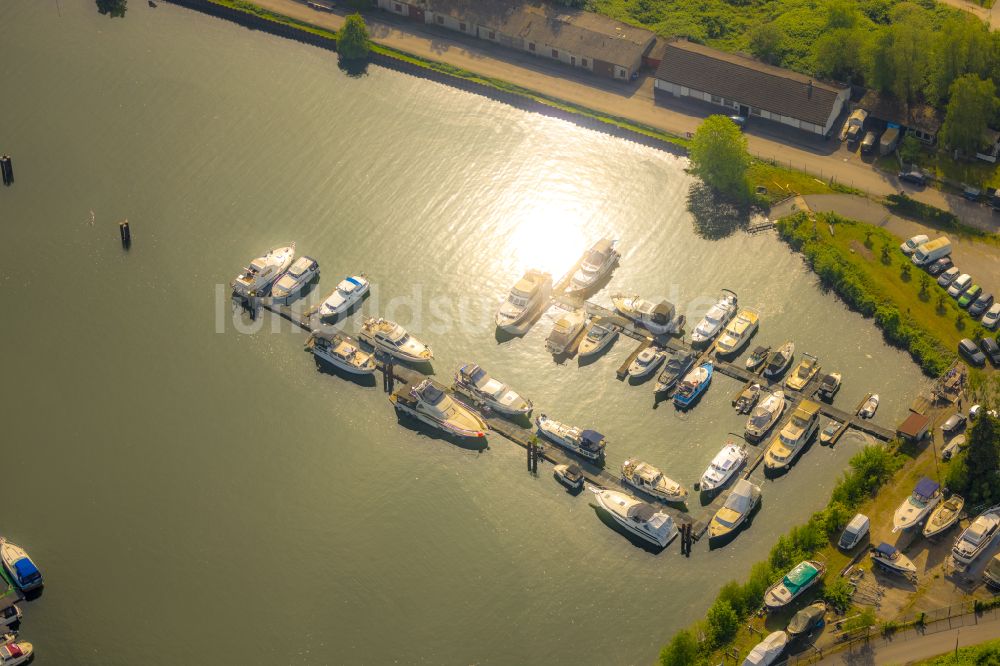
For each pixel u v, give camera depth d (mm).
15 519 178625
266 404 194500
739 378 195000
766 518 175875
